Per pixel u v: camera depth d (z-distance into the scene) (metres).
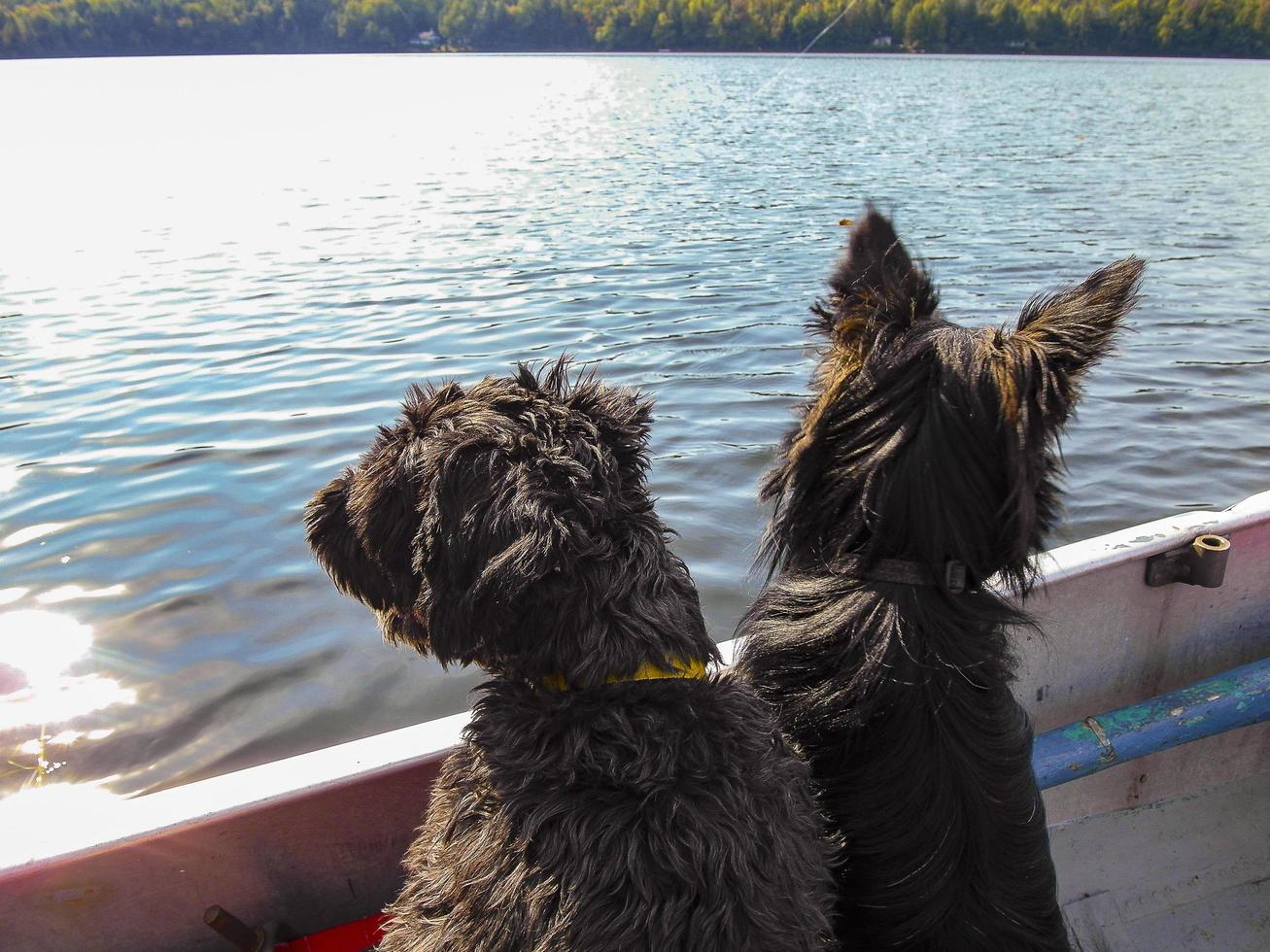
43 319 3.57
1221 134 10.03
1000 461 0.55
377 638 1.65
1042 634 0.70
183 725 1.47
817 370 0.68
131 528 1.99
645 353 2.97
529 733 0.50
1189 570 0.92
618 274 4.07
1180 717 0.83
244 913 0.69
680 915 0.46
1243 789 1.01
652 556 0.52
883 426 0.58
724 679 0.54
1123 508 2.11
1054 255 4.36
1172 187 6.50
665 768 0.48
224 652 1.63
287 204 6.11
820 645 0.60
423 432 0.55
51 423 2.55
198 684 1.56
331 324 3.38
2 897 0.62
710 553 1.80
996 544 0.56
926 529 0.56
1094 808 0.97
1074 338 0.57
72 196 6.55
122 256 4.67
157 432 2.45
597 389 0.59
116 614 1.72
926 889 0.56
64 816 0.65
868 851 0.57
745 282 3.88
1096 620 0.92
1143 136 9.81
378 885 0.71
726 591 1.68
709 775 0.49
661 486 2.06
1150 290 3.79
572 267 4.22
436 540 0.50
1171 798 1.00
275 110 13.32
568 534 0.49
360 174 7.42
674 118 11.80
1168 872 0.92
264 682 1.55
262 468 2.22
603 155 8.42
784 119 11.50
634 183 6.86
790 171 7.38
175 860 0.65
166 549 1.92
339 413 2.52
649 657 0.50
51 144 9.77
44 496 2.13
